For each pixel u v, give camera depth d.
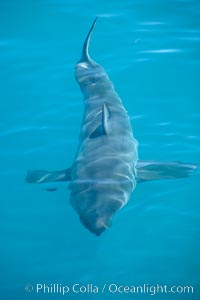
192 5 11.73
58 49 10.95
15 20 11.58
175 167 8.04
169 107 9.69
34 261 7.67
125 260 7.57
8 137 9.27
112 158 7.66
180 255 7.61
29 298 7.38
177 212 8.00
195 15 11.48
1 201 8.36
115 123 8.32
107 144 7.87
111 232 7.82
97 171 7.46
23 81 10.34
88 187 7.20
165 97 9.89
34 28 11.41
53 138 9.19
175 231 7.81
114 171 7.46
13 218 8.15
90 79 9.52
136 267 7.52
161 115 9.52
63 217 8.10
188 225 7.87
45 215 8.15
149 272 7.48
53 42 11.10
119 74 10.31
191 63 10.52
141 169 7.99
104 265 7.54
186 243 7.70
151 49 10.80
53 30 11.34
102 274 7.47
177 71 10.38
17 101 9.97
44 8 11.80
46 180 7.90
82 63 9.91
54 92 10.09
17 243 7.86
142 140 9.00
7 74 10.50
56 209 8.20
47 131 9.32
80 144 8.21
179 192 8.25
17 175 8.67
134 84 10.13
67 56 10.80
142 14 11.60
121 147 7.90
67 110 9.68
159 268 7.52
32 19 11.57
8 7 11.80
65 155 8.88
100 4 11.93
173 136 9.08
